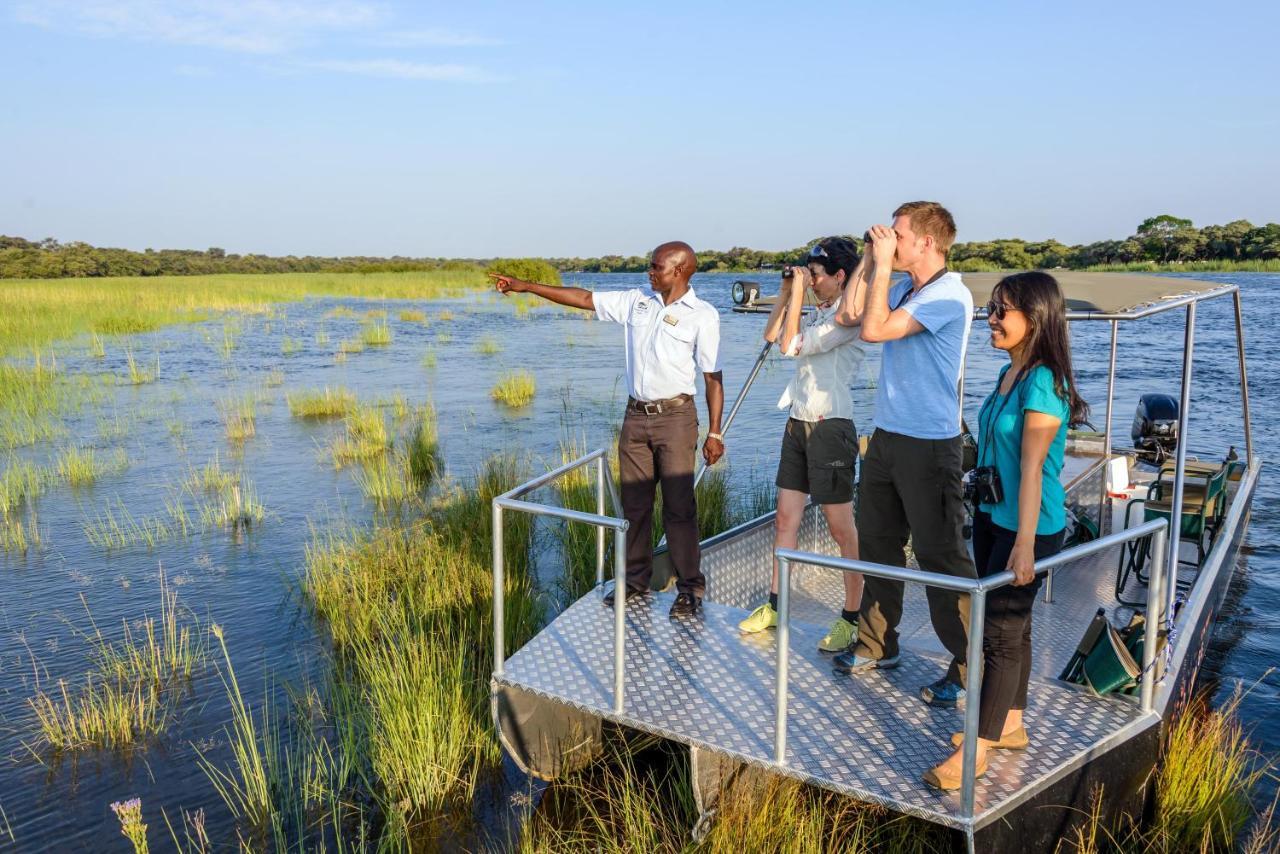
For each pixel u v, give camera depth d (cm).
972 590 296
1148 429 827
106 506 910
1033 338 318
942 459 350
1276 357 1972
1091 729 355
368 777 447
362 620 602
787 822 359
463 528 783
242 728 491
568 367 1959
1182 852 367
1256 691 526
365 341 2461
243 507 895
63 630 620
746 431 1260
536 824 409
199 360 2067
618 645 373
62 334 2567
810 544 621
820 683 393
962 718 364
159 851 394
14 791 438
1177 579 572
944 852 358
